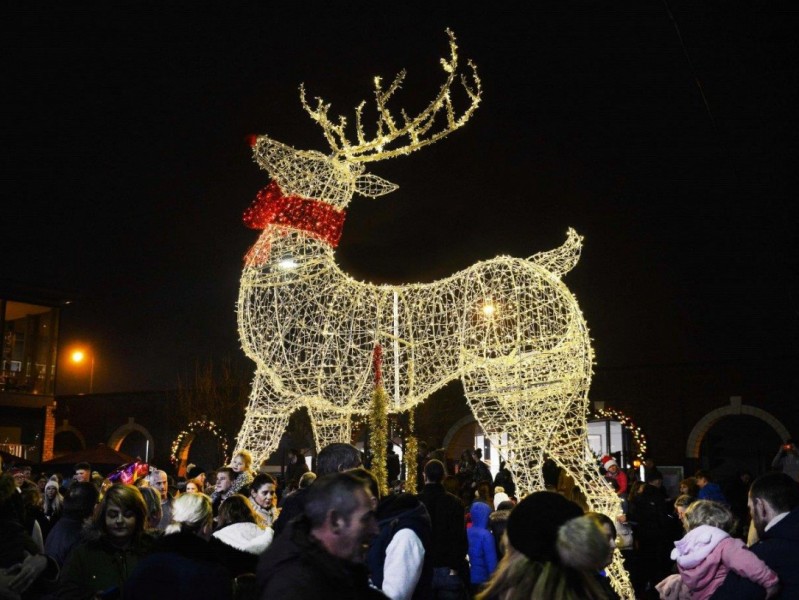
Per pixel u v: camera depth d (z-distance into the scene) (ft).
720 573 12.14
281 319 24.94
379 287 26.78
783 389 59.16
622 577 24.17
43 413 72.02
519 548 8.02
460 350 26.07
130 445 90.02
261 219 24.94
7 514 11.82
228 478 22.57
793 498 12.00
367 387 25.93
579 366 25.25
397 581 11.77
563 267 26.94
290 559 7.55
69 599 11.51
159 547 10.30
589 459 25.61
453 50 25.91
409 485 24.32
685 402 62.54
